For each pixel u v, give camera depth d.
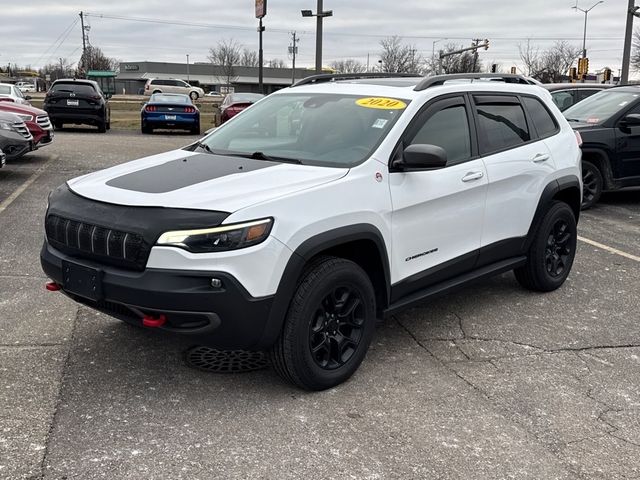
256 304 3.42
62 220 3.77
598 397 3.93
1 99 18.02
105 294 3.52
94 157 14.05
